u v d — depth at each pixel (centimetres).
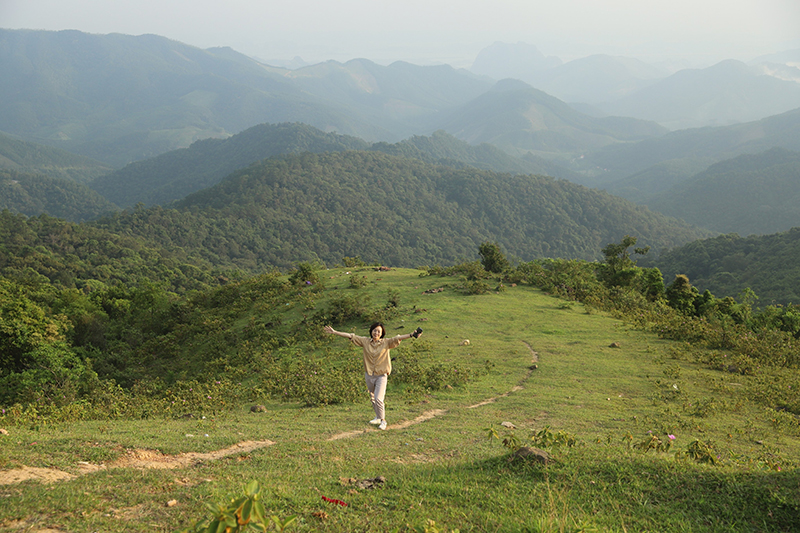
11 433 775
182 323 4416
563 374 1900
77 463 618
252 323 3516
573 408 1423
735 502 544
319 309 3566
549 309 3319
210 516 462
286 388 1825
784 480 580
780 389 1653
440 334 2705
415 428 1101
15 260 13312
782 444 1140
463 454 829
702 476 619
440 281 4259
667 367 2008
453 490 585
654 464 668
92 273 14475
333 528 459
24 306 3384
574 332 2736
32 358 2875
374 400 1091
